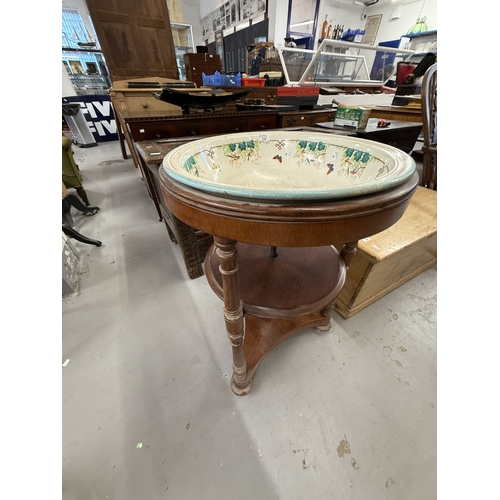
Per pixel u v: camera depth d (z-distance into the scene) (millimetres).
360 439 644
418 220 984
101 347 869
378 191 316
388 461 606
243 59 3668
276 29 2891
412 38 3289
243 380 710
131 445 631
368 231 334
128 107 1615
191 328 947
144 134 1183
